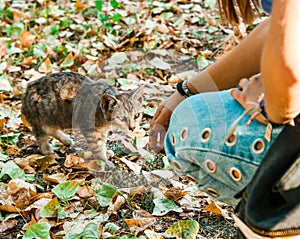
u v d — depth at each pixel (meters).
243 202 1.44
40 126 2.59
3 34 3.76
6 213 2.20
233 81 1.77
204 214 2.18
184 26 3.80
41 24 3.84
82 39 3.61
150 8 4.13
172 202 2.18
